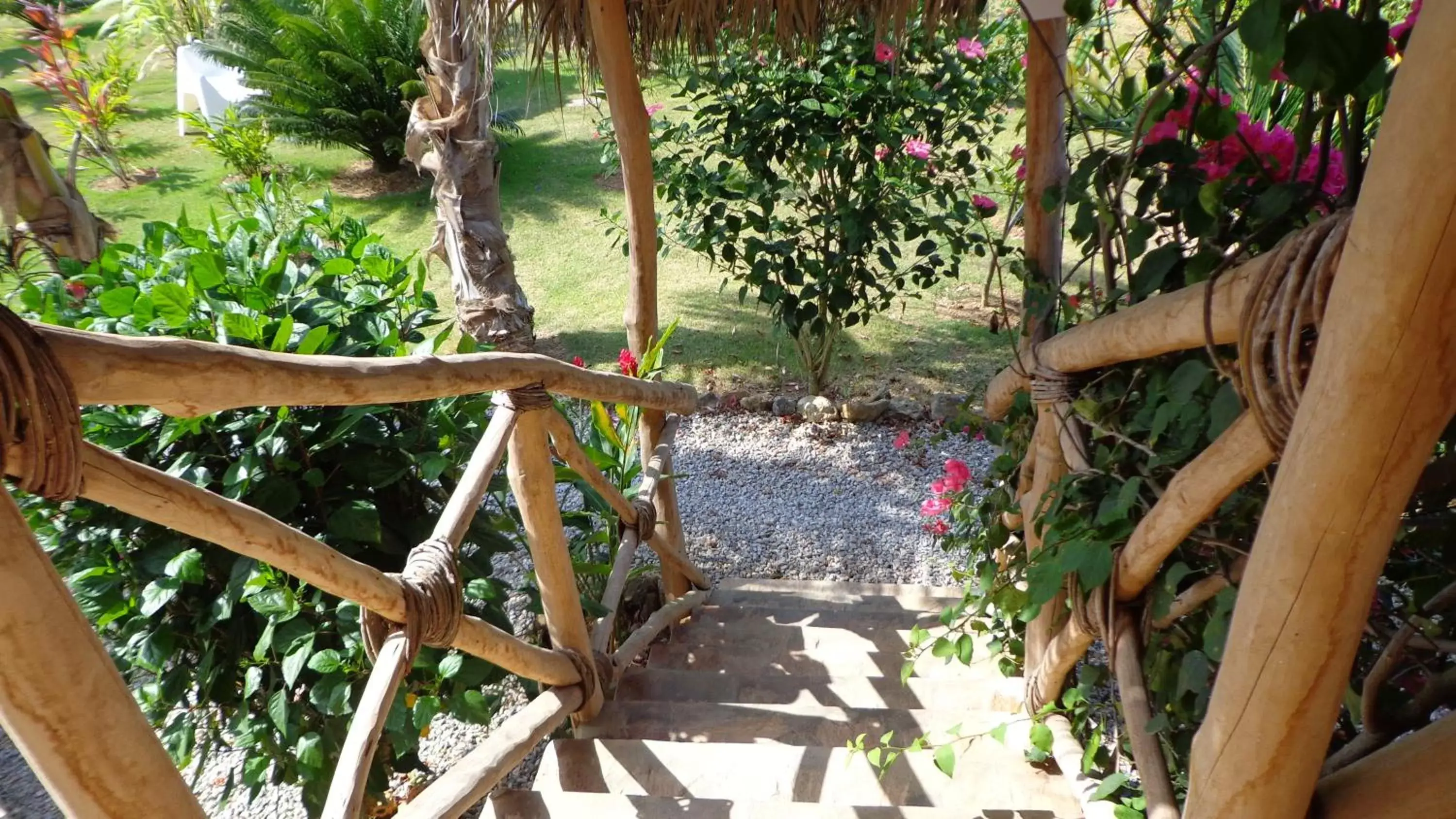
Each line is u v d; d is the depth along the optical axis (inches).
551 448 106.3
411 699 84.1
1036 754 72.6
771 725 86.0
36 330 30.6
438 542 59.1
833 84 162.7
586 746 80.8
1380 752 36.9
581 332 232.7
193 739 81.6
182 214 92.9
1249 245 39.2
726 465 182.1
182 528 40.4
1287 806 35.3
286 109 322.0
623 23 115.3
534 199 311.4
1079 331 59.3
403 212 314.2
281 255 82.7
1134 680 54.3
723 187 174.1
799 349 204.2
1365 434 27.5
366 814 95.9
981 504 99.3
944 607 126.4
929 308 235.6
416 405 86.1
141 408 77.0
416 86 309.6
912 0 103.0
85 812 31.3
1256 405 35.9
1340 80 37.4
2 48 450.9
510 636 70.6
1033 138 78.8
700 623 119.8
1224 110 52.6
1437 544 46.0
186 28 403.5
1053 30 75.1
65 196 136.2
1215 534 49.6
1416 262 25.0
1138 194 57.2
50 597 29.3
